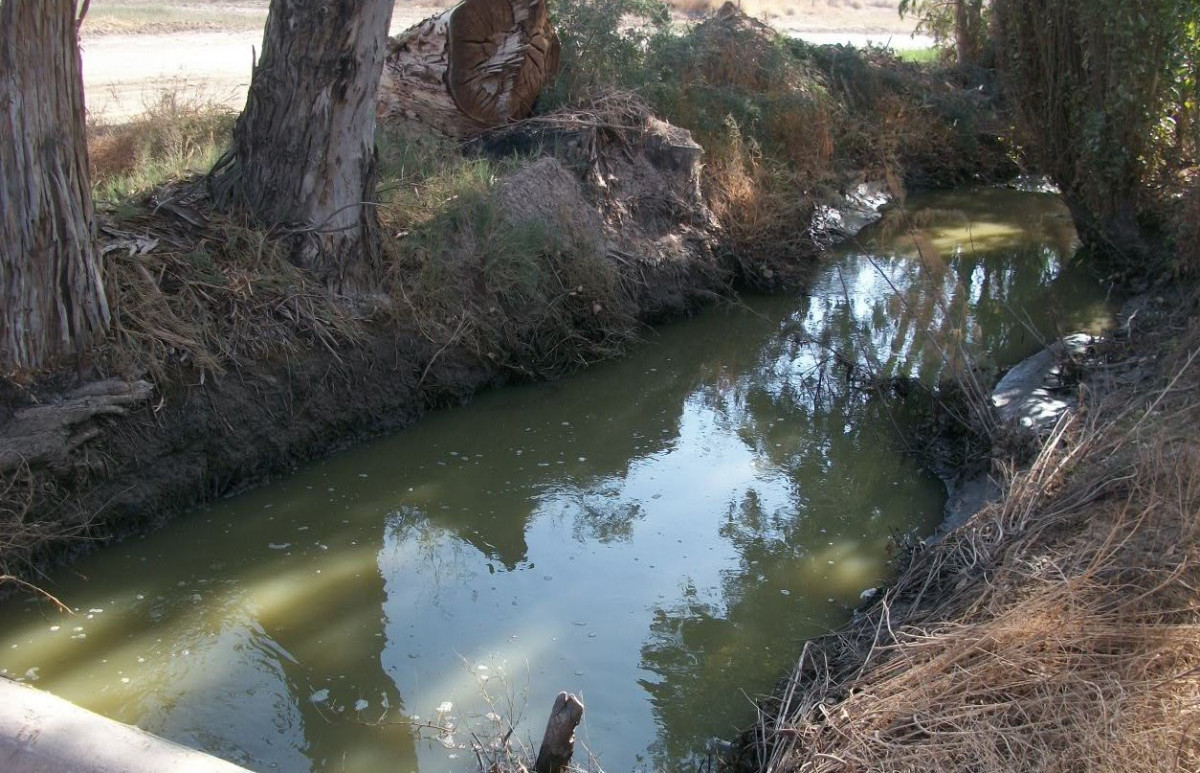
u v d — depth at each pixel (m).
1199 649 4.34
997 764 3.91
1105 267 11.66
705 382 8.96
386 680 5.17
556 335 8.84
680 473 7.44
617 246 9.73
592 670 5.30
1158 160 10.94
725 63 13.80
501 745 4.48
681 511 6.91
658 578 6.14
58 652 5.21
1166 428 6.10
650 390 8.75
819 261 11.82
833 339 9.83
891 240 12.95
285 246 7.41
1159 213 10.97
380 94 10.01
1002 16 11.73
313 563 6.12
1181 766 3.85
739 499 7.10
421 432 7.62
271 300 7.09
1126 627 4.43
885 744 4.10
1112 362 8.45
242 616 5.62
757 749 4.55
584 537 6.55
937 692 4.36
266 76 7.30
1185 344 7.61
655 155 10.69
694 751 4.79
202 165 8.14
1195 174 10.37
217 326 6.79
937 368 9.09
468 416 7.94
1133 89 10.20
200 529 6.30
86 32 18.09
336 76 7.18
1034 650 4.48
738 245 11.06
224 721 4.84
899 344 9.71
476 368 8.20
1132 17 9.98
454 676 5.22
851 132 14.88
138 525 6.16
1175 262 9.91
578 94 10.71
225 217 7.42
